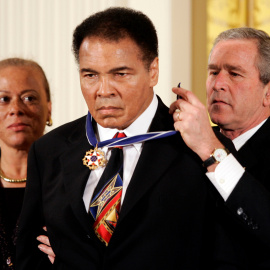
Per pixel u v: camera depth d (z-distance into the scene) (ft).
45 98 20.65
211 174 14.85
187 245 13.85
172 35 37.35
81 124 16.38
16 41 39.11
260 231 14.47
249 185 14.79
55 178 15.58
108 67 13.19
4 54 39.29
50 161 15.89
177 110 16.88
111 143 14.69
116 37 13.14
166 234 13.75
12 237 18.54
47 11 38.60
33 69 20.40
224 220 14.82
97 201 14.44
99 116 13.76
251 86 18.62
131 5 37.91
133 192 13.93
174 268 13.67
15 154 20.10
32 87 19.93
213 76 19.39
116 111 13.60
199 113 14.87
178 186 14.11
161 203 13.91
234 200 14.61
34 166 16.33
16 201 19.53
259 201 14.65
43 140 16.42
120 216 13.79
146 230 13.75
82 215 14.30
